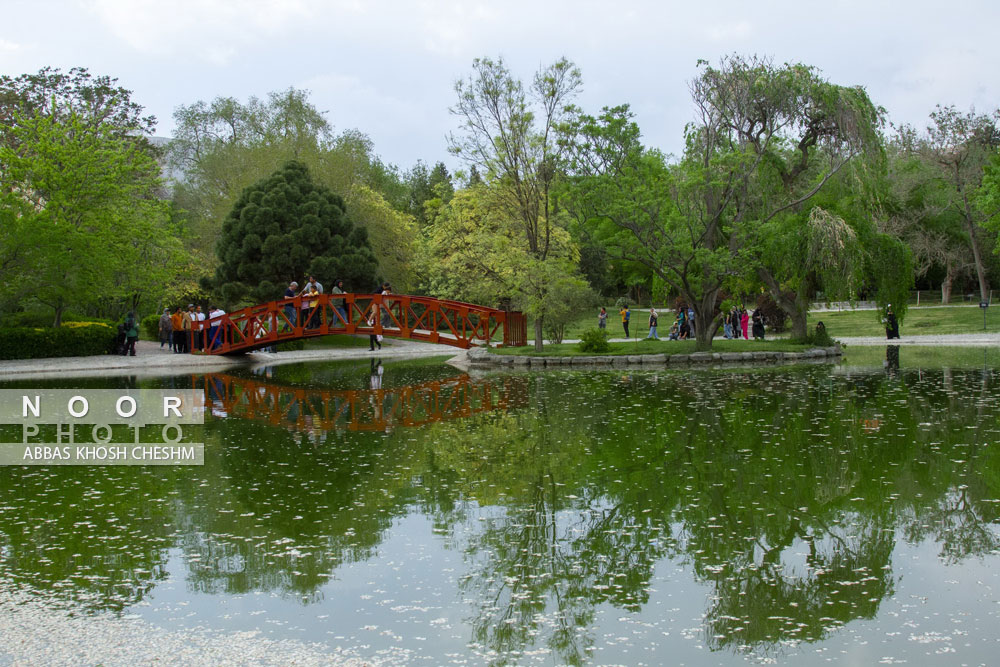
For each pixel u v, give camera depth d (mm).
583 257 52844
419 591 6480
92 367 27750
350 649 5438
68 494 9852
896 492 9172
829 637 5535
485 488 9805
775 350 28125
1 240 28344
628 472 10430
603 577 6754
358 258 41281
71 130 32156
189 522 8516
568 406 16578
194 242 47969
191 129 52688
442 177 69875
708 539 7691
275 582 6727
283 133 47719
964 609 5965
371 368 28766
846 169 26719
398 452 12180
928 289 61750
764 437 12461
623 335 43156
